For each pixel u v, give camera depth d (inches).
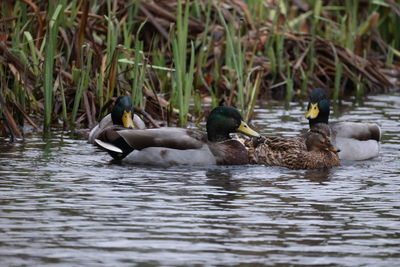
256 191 481.7
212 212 425.4
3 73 703.1
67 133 666.8
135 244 366.0
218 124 591.8
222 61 884.0
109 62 709.9
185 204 442.3
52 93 694.5
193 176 526.3
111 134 580.1
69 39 764.0
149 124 705.6
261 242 372.8
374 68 953.5
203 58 858.8
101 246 361.7
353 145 608.7
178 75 687.1
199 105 749.3
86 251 354.3
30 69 727.7
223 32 905.5
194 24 909.2
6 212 416.2
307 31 994.1
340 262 346.6
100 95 700.0
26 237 372.8
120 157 573.3
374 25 1008.2
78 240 370.0
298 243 372.2
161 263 339.9
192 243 369.1
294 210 433.4
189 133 575.2
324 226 402.0
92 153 591.8
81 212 419.5
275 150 580.7
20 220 401.1
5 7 784.3
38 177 504.4
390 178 530.0
